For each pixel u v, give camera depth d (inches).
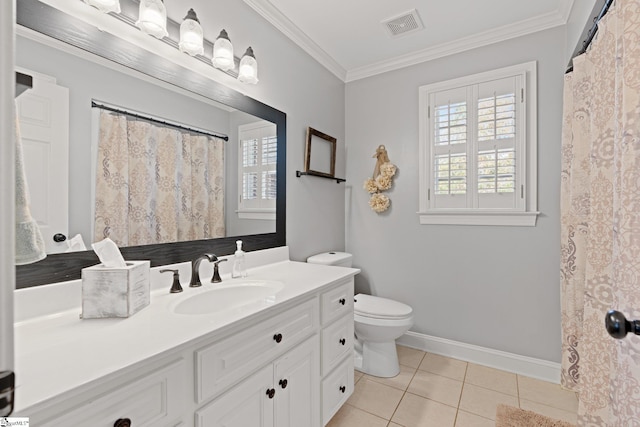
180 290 48.6
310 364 51.6
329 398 57.2
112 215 44.4
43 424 21.5
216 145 60.5
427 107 93.6
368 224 104.7
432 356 91.2
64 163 39.3
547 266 78.0
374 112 103.7
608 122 46.3
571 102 68.5
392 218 100.3
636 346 27.4
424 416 64.6
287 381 46.0
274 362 43.6
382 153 100.5
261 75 71.6
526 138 79.6
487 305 85.7
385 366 79.8
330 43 88.1
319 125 93.6
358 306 80.7
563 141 70.2
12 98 12.7
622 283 31.8
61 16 38.8
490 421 62.9
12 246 12.5
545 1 71.1
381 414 65.4
